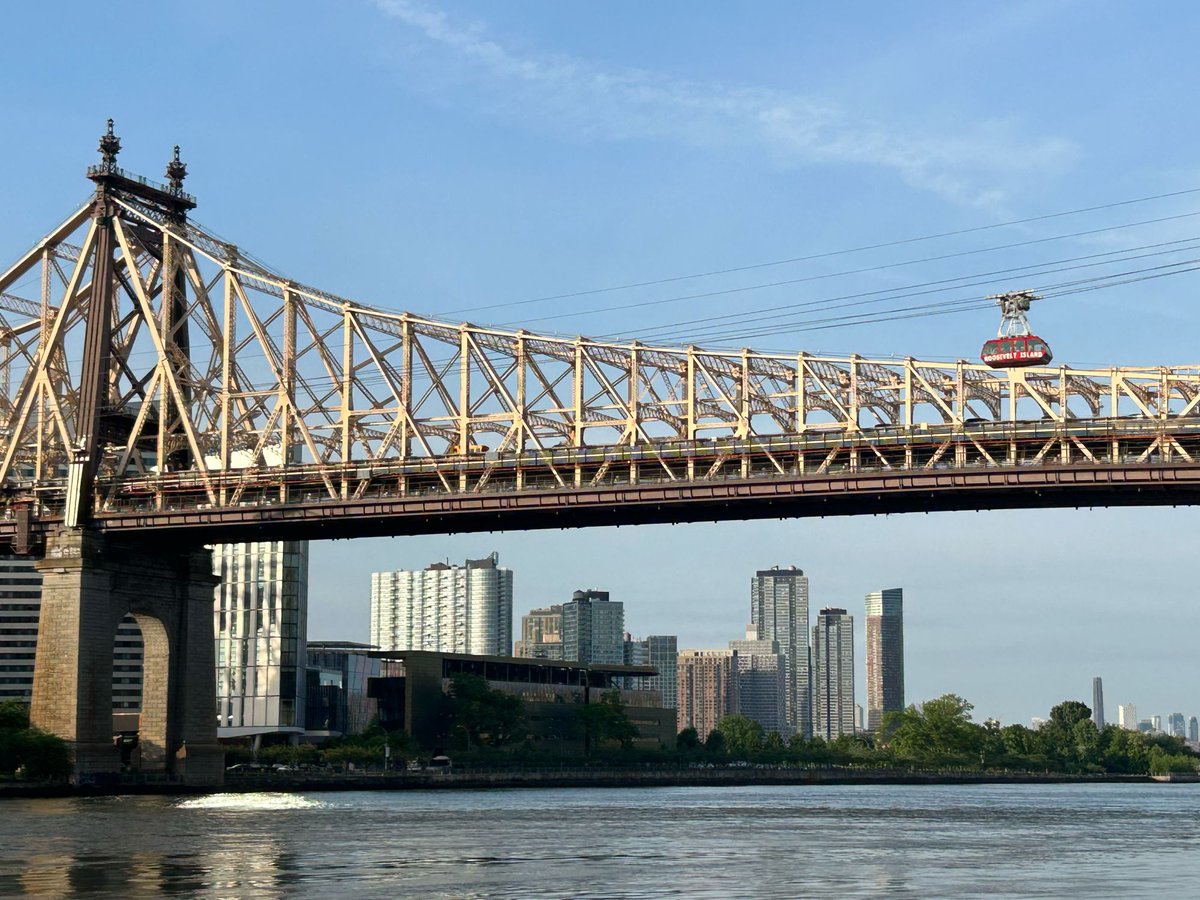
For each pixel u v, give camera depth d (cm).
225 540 18125
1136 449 14925
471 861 9125
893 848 10431
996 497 15012
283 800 16812
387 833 11344
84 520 17750
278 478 17475
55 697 17462
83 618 17538
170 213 19000
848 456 16100
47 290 18700
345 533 17638
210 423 18325
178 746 18412
